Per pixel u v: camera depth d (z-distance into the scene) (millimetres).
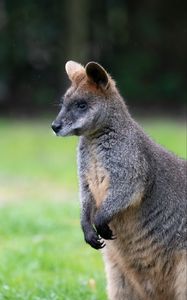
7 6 36031
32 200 19031
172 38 37688
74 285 12039
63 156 25891
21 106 35875
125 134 10008
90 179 10172
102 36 36750
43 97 36062
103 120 10008
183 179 10258
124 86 36406
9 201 19000
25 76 36531
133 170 9891
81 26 35219
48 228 15703
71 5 35156
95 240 10148
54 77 36438
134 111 35031
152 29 37438
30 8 36062
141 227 10070
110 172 9961
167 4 37781
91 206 10273
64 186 21047
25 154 26281
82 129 10031
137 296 10383
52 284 12156
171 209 10078
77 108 10156
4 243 14750
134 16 37406
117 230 10133
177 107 35844
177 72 37219
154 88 36594
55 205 17734
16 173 22953
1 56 36062
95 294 11664
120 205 9875
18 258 13625
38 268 13156
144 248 10094
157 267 10094
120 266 10336
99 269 13086
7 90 36438
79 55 35281
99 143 10031
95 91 10148
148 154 10094
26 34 36156
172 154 10508
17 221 15898
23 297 11359
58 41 36188
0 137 28875
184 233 10023
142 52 37219
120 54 36938
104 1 36906
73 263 13438
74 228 15781
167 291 10148
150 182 10031
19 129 30719
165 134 27906
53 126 10195
